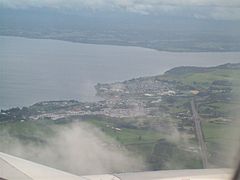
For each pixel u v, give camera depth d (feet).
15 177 17.71
